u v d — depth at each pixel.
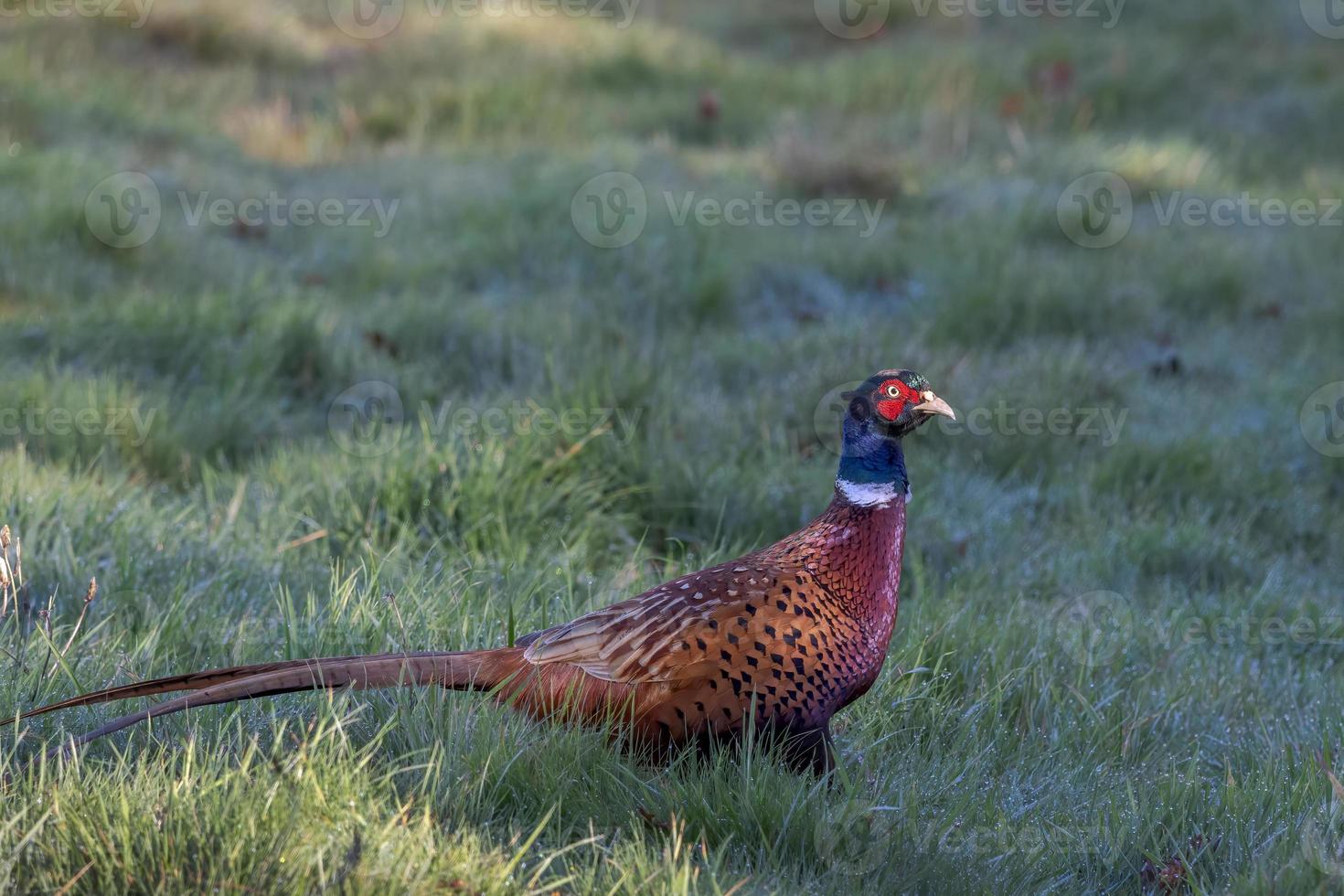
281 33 41.50
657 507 15.66
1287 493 18.72
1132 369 22.83
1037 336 24.16
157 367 19.41
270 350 19.58
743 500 15.80
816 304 25.47
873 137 35.22
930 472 17.94
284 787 7.88
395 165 32.66
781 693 9.10
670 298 24.38
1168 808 9.62
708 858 8.30
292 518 14.66
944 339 23.36
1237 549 16.61
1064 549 16.34
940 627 12.34
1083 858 9.24
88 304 21.19
